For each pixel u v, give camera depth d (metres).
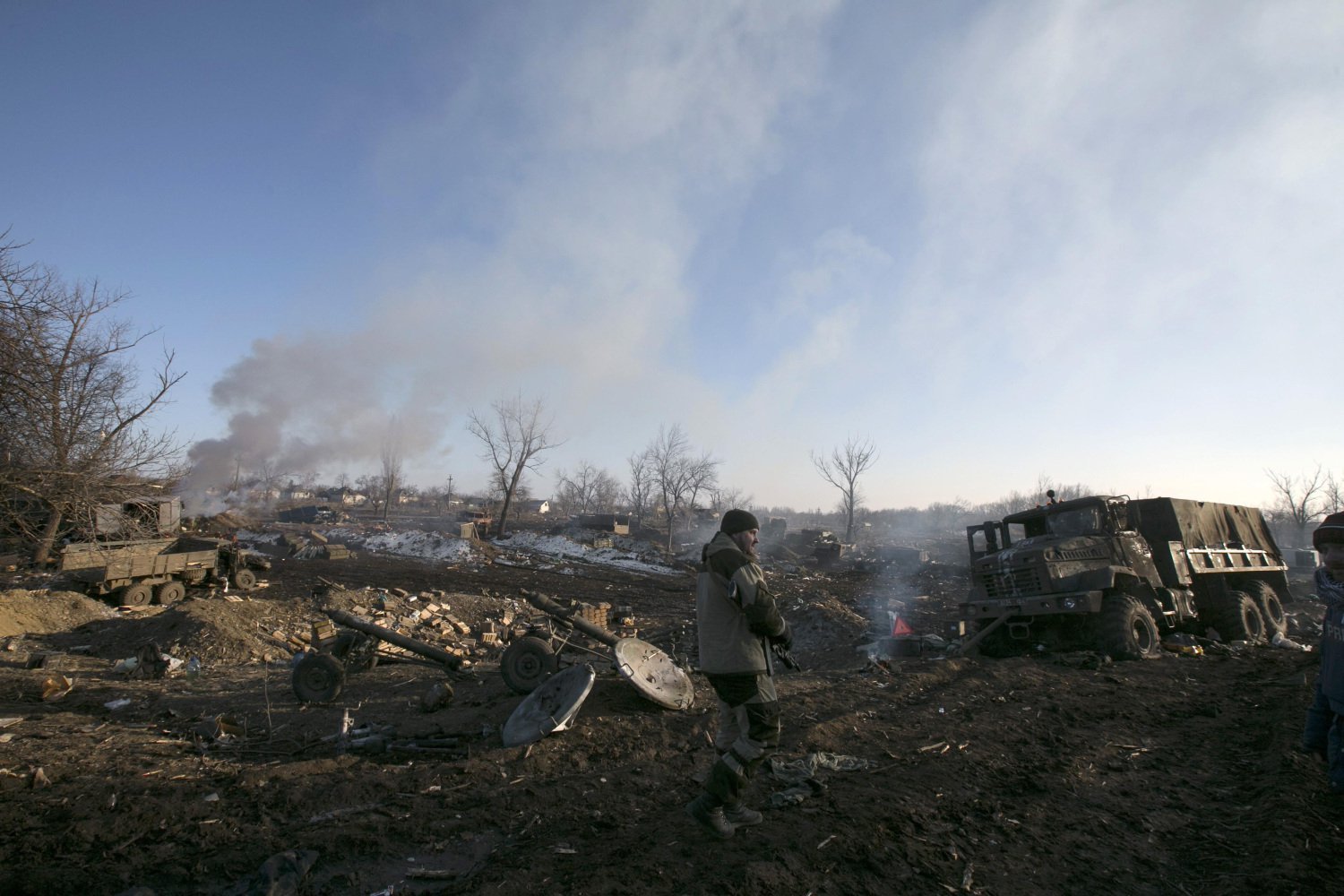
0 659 10.80
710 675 3.80
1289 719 6.36
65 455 13.87
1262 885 3.42
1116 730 6.50
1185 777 5.28
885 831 3.91
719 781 3.64
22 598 14.62
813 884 3.29
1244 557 14.40
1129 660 9.99
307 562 31.86
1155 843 4.09
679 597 25.41
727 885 3.20
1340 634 3.70
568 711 5.86
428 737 6.24
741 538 3.96
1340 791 3.67
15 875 3.37
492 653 13.63
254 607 13.90
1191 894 3.49
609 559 39.78
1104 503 11.60
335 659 8.53
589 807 4.36
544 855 3.58
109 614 16.23
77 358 14.00
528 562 36.62
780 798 4.39
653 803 4.45
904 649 11.34
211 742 6.18
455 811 4.25
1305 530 46.53
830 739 5.80
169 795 4.49
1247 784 5.07
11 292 13.06
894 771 5.11
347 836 3.80
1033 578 10.84
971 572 12.02
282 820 4.15
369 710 7.87
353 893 3.28
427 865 3.58
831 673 9.22
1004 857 3.77
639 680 6.46
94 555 18.69
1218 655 10.87
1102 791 4.90
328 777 4.91
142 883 3.39
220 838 3.87
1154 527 12.88
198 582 21.08
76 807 4.27
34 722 6.58
